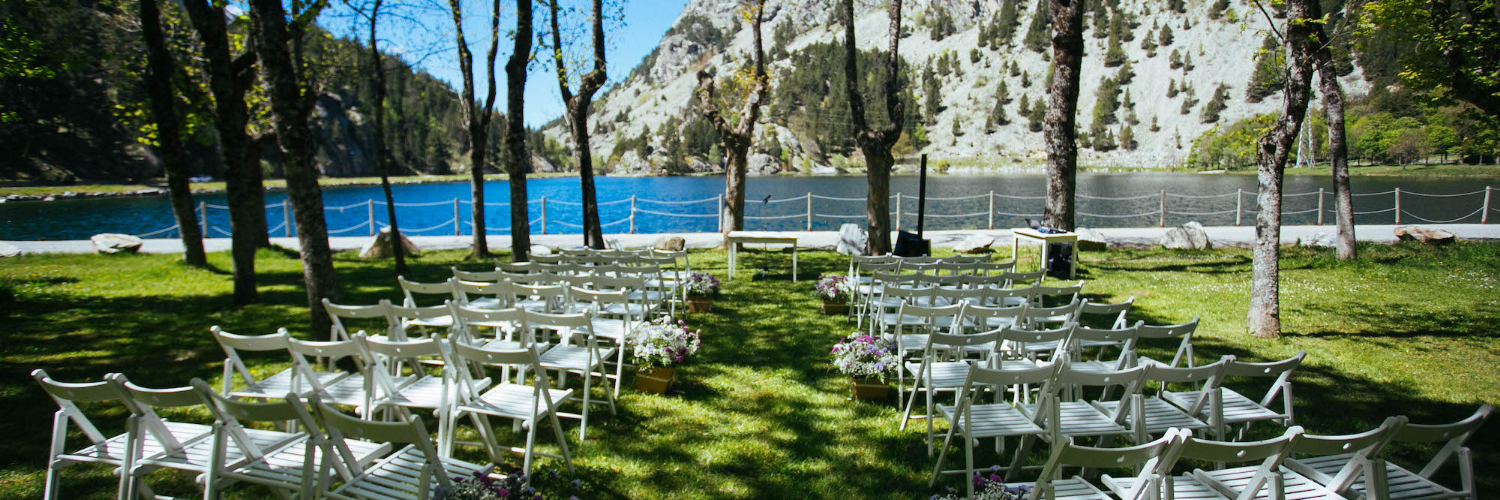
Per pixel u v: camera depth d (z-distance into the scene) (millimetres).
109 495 3668
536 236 17797
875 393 5367
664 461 4266
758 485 3979
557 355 5004
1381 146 78062
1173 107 161375
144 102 11906
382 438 2916
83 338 7078
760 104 14586
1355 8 9016
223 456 3146
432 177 87000
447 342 3990
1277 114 7922
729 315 8398
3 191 51312
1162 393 4508
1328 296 9688
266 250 13445
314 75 10633
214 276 11086
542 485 3900
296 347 3939
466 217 32625
